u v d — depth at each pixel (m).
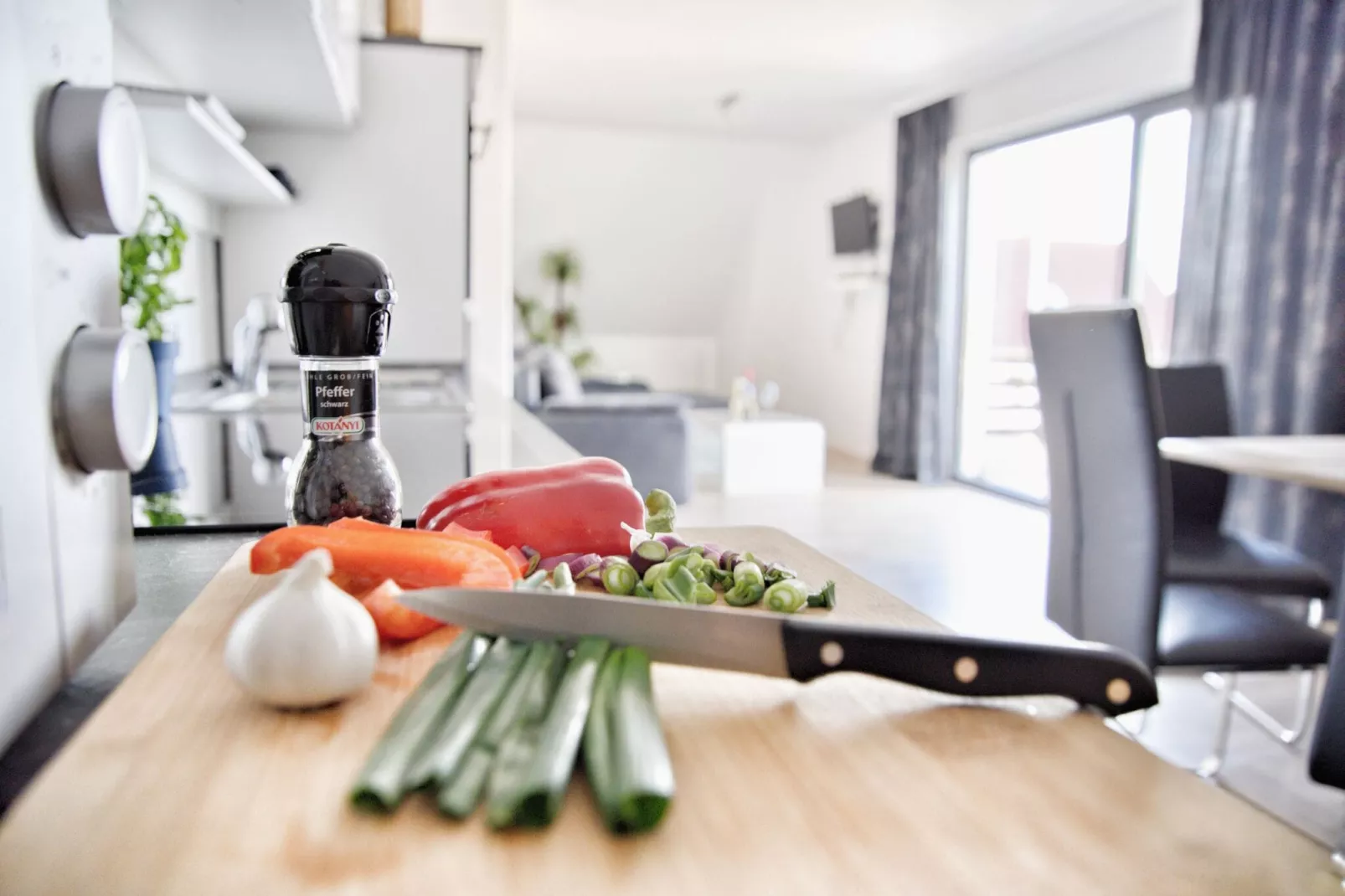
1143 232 4.68
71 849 0.37
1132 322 1.74
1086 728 0.51
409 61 2.78
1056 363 2.03
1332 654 1.42
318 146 2.77
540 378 5.62
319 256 0.73
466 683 0.49
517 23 4.63
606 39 4.90
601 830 0.40
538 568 0.80
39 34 0.52
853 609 0.73
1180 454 1.90
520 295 8.73
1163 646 1.79
